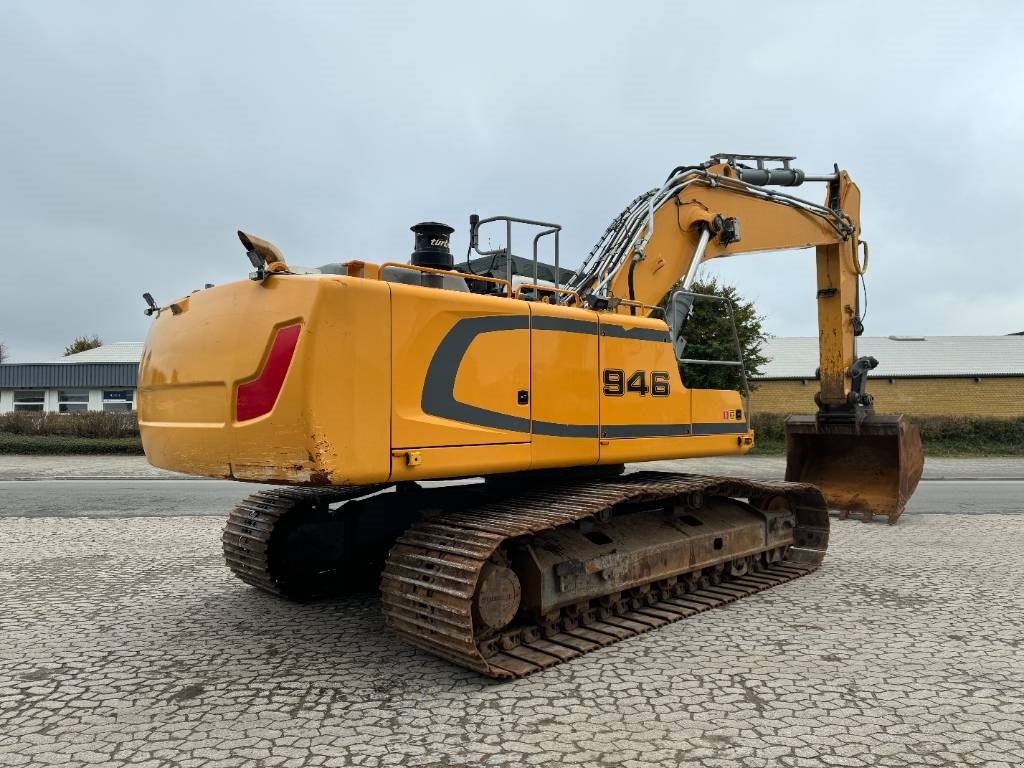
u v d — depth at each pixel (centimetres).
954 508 1179
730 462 2033
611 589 546
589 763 347
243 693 434
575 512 493
